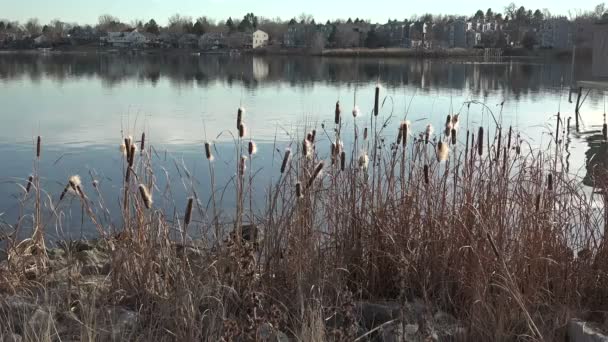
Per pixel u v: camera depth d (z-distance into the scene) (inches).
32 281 178.9
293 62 3262.8
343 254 186.9
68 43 5364.2
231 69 2386.8
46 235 240.5
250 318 141.9
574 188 205.3
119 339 145.8
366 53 4424.2
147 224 183.3
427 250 185.0
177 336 145.9
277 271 177.0
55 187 382.0
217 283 163.6
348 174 195.3
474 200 188.4
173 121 768.3
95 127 693.3
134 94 1189.7
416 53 4298.7
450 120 197.2
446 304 176.2
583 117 878.4
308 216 182.9
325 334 147.3
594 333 152.5
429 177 195.0
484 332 156.9
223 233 189.9
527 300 165.0
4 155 506.9
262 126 710.5
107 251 193.6
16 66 2363.4
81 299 158.7
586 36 2736.2
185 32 5669.3
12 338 139.1
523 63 3075.8
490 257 171.9
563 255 181.0
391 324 158.9
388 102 1053.8
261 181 368.5
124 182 206.4
